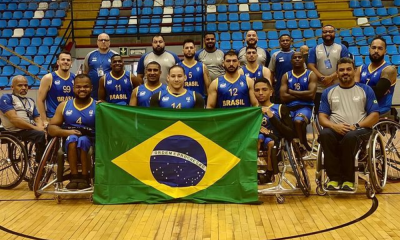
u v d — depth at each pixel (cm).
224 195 439
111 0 1435
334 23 1344
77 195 482
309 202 441
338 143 453
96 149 443
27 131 516
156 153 445
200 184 442
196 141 444
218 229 361
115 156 445
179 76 488
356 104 463
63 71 557
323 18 1356
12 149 524
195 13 1297
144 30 1313
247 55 615
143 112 446
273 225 370
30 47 1264
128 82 579
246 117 442
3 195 488
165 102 492
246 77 536
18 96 546
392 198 448
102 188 442
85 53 1262
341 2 1410
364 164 463
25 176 540
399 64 1191
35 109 568
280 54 673
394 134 518
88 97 473
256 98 479
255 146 438
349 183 441
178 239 339
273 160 437
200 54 670
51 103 560
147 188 443
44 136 510
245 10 1408
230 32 1312
